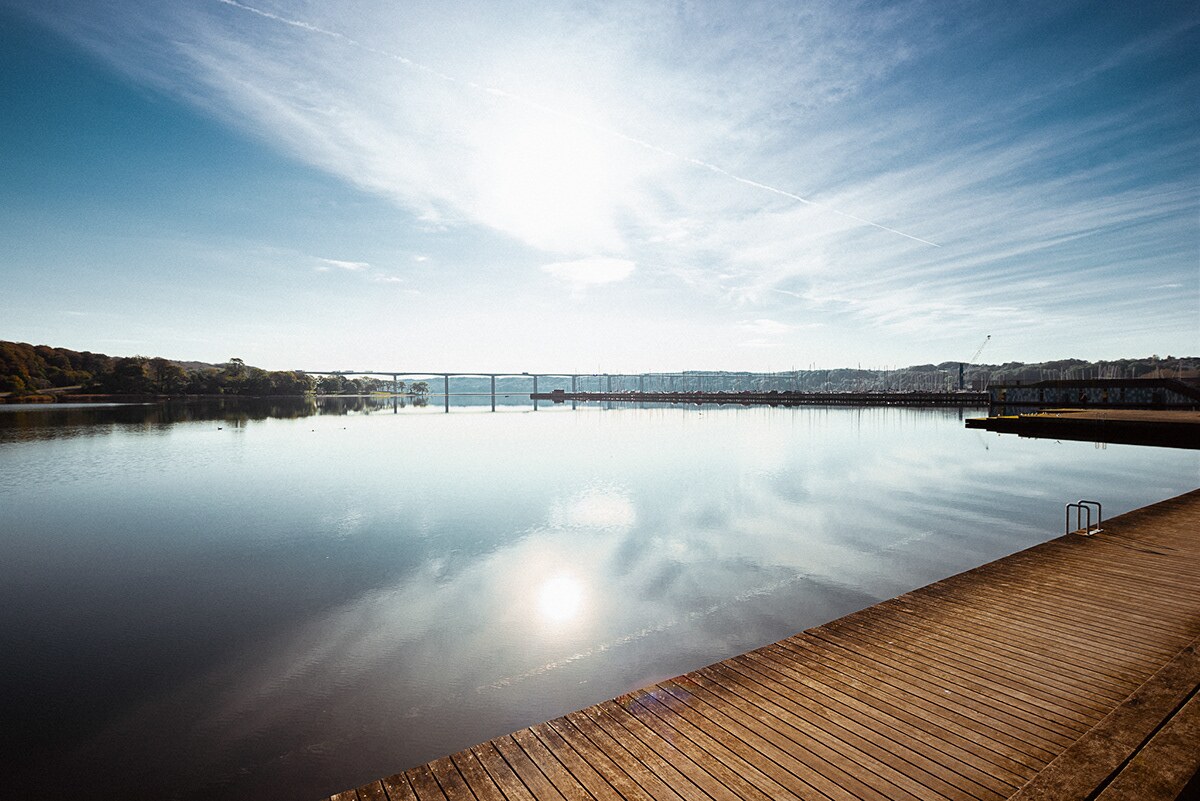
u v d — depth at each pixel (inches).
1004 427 2075.5
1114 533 538.6
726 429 2662.4
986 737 227.8
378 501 1068.5
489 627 493.7
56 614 532.1
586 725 243.0
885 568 632.4
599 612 521.3
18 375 5561.0
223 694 387.2
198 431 2632.9
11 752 324.8
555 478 1321.4
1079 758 185.6
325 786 295.0
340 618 518.3
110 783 297.9
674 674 407.5
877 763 213.0
